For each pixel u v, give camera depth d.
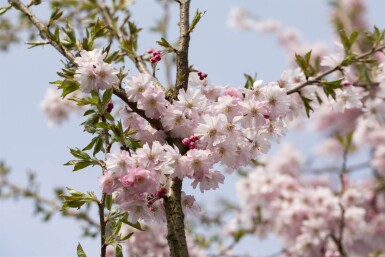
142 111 3.06
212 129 2.98
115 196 2.91
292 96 4.11
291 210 8.48
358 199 8.49
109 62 3.19
